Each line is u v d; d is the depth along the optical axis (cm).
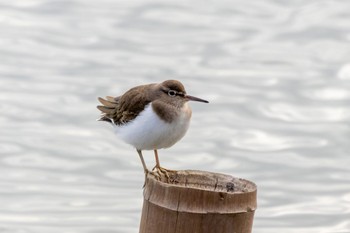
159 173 927
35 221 1628
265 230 1605
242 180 843
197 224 790
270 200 1733
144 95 1130
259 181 1808
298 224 1634
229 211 788
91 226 1606
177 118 1116
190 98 1133
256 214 1672
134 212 1667
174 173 868
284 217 1662
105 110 1189
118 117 1157
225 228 791
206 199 787
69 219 1638
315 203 1712
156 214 812
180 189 794
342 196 1750
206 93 2222
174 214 796
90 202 1709
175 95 1120
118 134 1170
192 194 790
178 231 797
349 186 1795
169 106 1113
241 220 795
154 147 1138
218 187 852
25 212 1669
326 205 1705
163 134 1114
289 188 1781
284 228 1616
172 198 797
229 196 787
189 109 1143
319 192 1762
